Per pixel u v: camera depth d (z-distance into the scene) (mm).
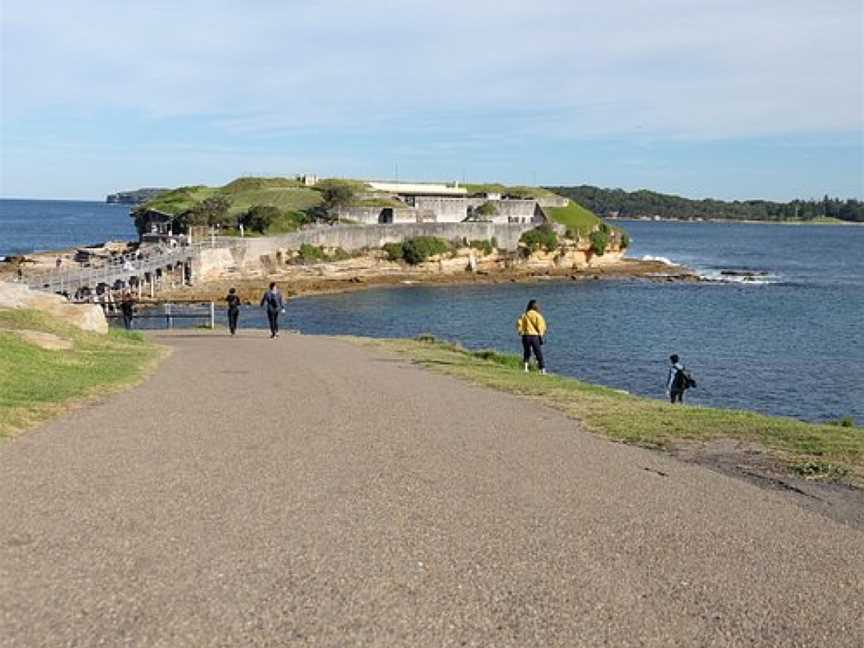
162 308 52875
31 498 8711
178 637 5688
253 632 5812
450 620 6148
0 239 140000
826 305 69938
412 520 8453
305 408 14852
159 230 93812
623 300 73062
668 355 43062
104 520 8078
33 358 18422
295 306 65250
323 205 101625
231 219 92312
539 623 6184
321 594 6508
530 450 12070
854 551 8172
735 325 56469
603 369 38438
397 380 19234
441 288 81750
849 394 33719
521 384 19312
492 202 116875
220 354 24203
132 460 10492
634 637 6035
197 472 10000
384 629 5945
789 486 10531
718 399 32281
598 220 122750
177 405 14750
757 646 6004
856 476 10969
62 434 11898
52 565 6895
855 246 176375
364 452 11414
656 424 14367
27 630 5711
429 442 12289
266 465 10461
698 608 6621
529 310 22875
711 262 122375
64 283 52625
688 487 10305
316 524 8188
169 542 7527
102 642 5574
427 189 127250
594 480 10453
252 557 7230
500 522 8531
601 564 7484
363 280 81375
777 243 182500
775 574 7457
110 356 21203
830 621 6492
